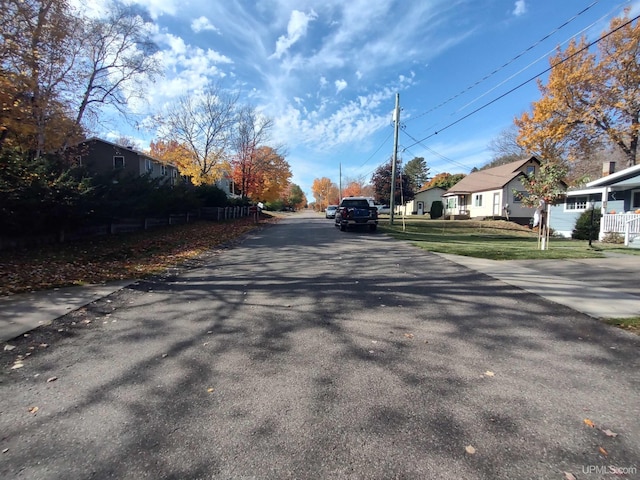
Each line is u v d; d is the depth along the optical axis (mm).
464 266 8680
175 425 2537
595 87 24141
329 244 13859
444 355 3666
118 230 15430
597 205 20531
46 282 7090
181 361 3596
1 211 9391
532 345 3895
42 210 10492
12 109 10039
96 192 12812
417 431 2436
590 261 9320
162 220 19922
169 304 5691
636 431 2410
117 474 2059
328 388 3029
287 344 4000
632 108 22891
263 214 46375
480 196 36312
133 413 2697
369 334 4270
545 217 12023
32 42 11422
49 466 2131
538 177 11922
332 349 3848
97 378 3262
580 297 5781
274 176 40344
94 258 9914
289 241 15227
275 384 3109
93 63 19797
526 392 2928
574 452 2207
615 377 3164
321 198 105562
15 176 10023
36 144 13875
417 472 2055
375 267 8664
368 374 3271
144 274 8102
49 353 3838
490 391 2949
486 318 4801
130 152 32906
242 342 4070
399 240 15312
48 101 12555
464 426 2484
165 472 2076
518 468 2076
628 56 22359
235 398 2889
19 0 10461
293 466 2119
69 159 18734
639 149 30734
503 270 8109
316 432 2439
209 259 10461
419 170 88938
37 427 2531
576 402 2771
